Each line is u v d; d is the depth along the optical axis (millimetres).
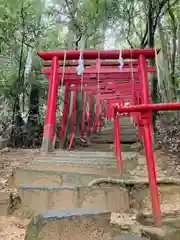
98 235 2209
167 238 2168
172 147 5973
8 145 8008
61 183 3666
